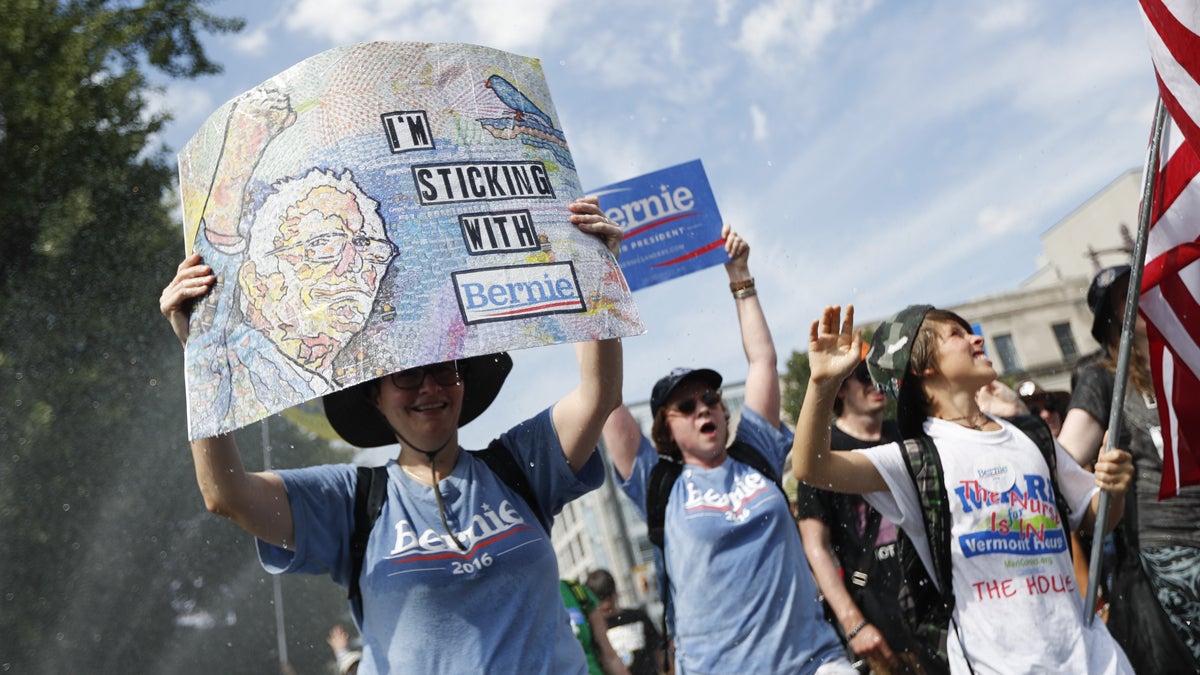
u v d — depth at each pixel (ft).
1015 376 114.83
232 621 57.82
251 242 8.26
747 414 15.11
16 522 55.26
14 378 56.39
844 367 10.39
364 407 9.87
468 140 8.44
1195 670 13.87
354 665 25.68
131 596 56.70
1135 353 14.69
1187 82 10.47
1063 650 10.94
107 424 57.67
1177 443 12.25
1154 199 11.66
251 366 8.05
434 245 8.02
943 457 11.30
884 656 13.96
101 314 58.29
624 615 23.77
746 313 15.98
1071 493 12.00
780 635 13.39
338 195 8.12
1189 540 13.98
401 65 8.51
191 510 58.49
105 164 58.08
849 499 14.67
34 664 54.49
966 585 11.12
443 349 7.77
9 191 55.83
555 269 8.25
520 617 8.92
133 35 57.52
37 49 57.21
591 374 9.46
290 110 8.39
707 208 16.78
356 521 9.27
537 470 9.61
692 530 13.89
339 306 7.89
